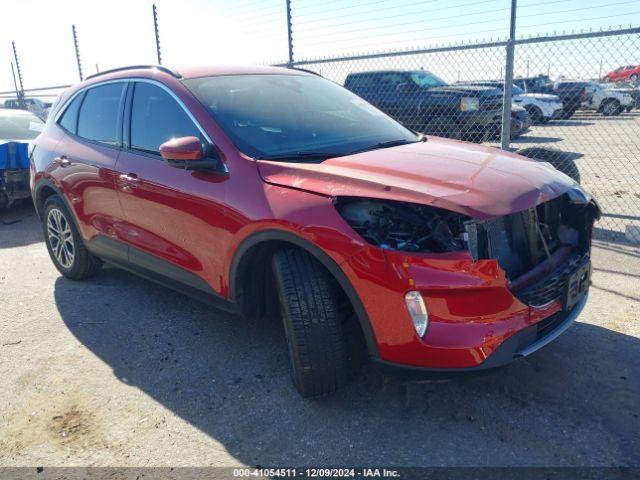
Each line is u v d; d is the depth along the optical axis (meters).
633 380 3.02
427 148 3.32
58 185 4.50
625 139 13.34
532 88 16.38
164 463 2.57
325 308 2.71
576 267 2.94
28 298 4.57
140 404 3.04
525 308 2.55
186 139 3.08
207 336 3.78
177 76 3.66
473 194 2.54
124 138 3.92
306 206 2.68
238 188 3.00
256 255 3.03
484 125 9.55
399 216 2.54
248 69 3.99
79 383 3.26
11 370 3.44
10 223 7.23
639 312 3.79
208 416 2.91
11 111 8.41
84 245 4.52
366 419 2.81
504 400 2.90
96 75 4.56
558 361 3.23
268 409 2.93
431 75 10.74
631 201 7.11
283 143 3.26
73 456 2.64
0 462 2.62
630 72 6.95
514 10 5.80
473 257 2.45
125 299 4.46
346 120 3.73
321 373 2.76
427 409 2.87
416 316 2.45
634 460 2.44
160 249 3.64
